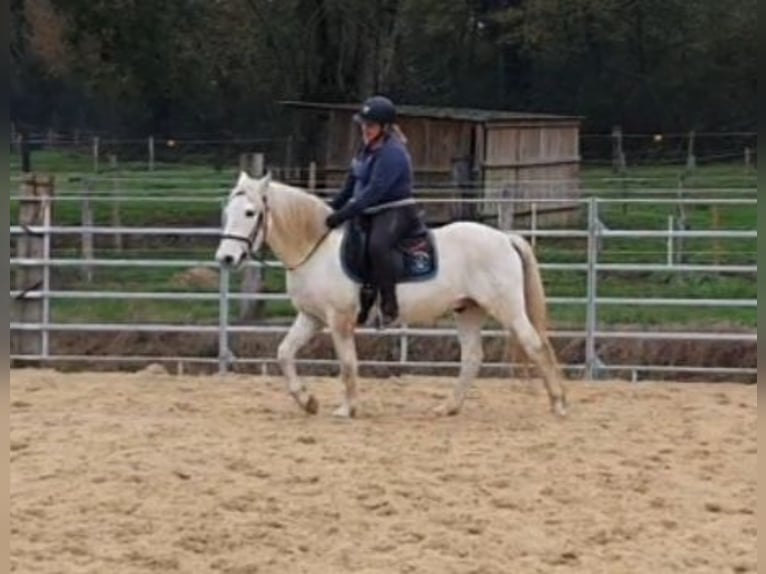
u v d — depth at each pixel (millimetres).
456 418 10211
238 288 17344
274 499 7453
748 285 17531
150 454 8516
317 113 29297
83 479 7836
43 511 7121
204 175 29328
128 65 28594
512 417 10289
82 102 40562
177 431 9406
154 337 15734
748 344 14680
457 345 14977
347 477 7984
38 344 14094
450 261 9852
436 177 26031
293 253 9859
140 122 39500
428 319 9945
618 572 6242
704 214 24719
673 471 8336
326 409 10602
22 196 13984
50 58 35094
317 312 10000
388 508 7293
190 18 29250
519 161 26391
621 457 8719
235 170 32469
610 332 13594
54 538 6625
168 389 11609
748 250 19625
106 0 27047
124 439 9039
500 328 14609
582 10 35531
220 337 13250
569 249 20859
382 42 31453
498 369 14391
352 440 9156
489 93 41625
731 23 37906
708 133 36750
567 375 14164
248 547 6562
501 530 6910
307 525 6965
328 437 9258
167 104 38938
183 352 15602
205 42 31953
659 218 23281
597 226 13016
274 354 15078
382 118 9703
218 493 7559
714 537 6832
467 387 10344
